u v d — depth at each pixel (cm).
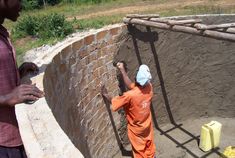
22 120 306
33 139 275
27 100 237
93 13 1006
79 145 592
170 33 784
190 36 796
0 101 233
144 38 767
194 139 809
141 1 1105
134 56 771
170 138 819
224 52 812
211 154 759
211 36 580
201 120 877
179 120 873
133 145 691
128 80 695
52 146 265
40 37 703
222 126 852
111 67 740
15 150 259
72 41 633
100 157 720
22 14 1117
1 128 248
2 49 236
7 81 242
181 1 1058
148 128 677
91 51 674
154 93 826
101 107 720
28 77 391
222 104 864
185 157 753
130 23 738
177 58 812
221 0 1037
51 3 1291
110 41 722
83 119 635
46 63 487
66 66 578
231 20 792
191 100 862
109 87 742
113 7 1069
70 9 1126
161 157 756
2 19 245
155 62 800
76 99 606
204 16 795
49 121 304
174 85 838
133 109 646
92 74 679
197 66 831
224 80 839
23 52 636
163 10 963
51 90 463
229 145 785
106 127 740
